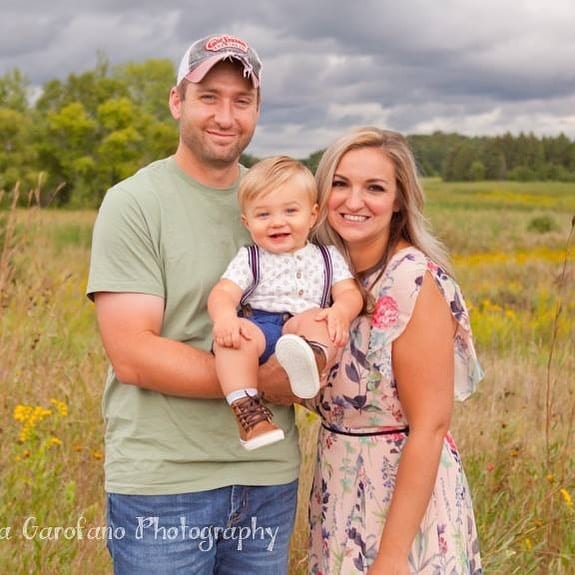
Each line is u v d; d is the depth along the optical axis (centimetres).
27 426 447
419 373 291
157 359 284
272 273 303
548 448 471
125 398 302
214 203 305
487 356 862
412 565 297
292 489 317
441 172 7938
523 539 434
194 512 297
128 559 301
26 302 640
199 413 296
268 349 296
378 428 302
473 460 500
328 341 287
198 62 296
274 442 284
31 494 416
